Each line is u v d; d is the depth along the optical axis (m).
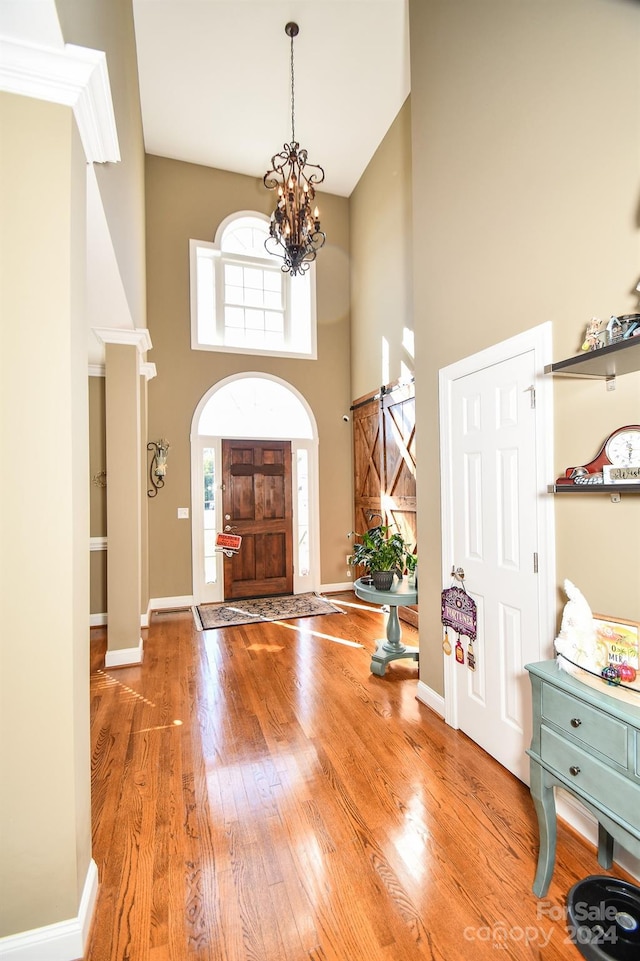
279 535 5.53
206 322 5.45
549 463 1.82
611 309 1.56
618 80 1.51
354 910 1.43
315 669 3.34
